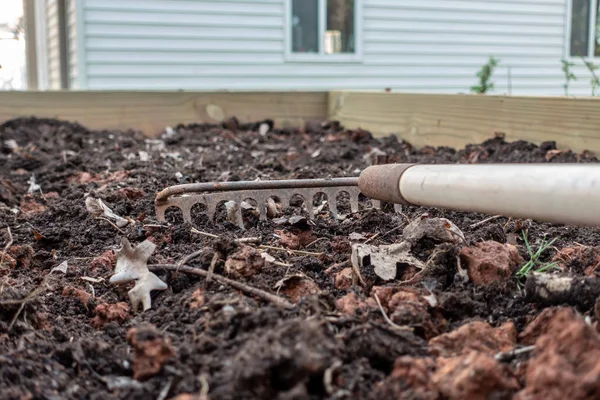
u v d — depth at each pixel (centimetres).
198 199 73
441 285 55
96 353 46
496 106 118
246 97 180
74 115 171
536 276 52
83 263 67
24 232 78
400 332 46
